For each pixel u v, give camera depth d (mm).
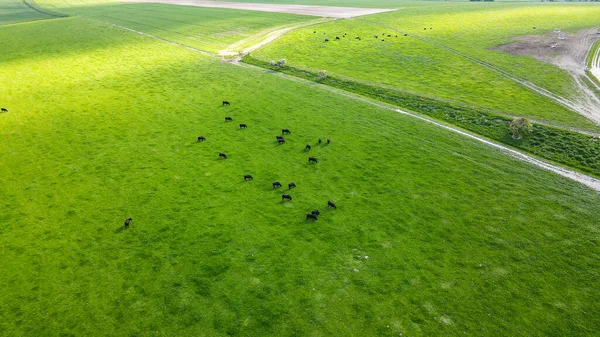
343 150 45594
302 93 65125
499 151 45406
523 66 74125
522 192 37156
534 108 55656
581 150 44156
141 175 41312
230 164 43031
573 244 30297
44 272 28734
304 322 23812
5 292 27047
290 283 26781
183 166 42844
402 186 38250
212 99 62844
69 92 67312
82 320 24578
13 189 39875
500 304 25094
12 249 31266
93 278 27938
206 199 36781
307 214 33594
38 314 25156
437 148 45875
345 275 27453
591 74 68625
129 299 26000
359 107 58844
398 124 52531
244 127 52219
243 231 32156
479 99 59812
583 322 23828
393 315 24281
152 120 55250
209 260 29109
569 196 36531
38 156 46344
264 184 39125
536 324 23703
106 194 38188
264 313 24484
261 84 69938
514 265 28328
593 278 27094
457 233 31672
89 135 51219
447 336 22875
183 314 24656
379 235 31484
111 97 64625
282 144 47406
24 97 65375
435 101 59656
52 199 37844
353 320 23938
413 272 27672
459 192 37188
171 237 31797
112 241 31656
